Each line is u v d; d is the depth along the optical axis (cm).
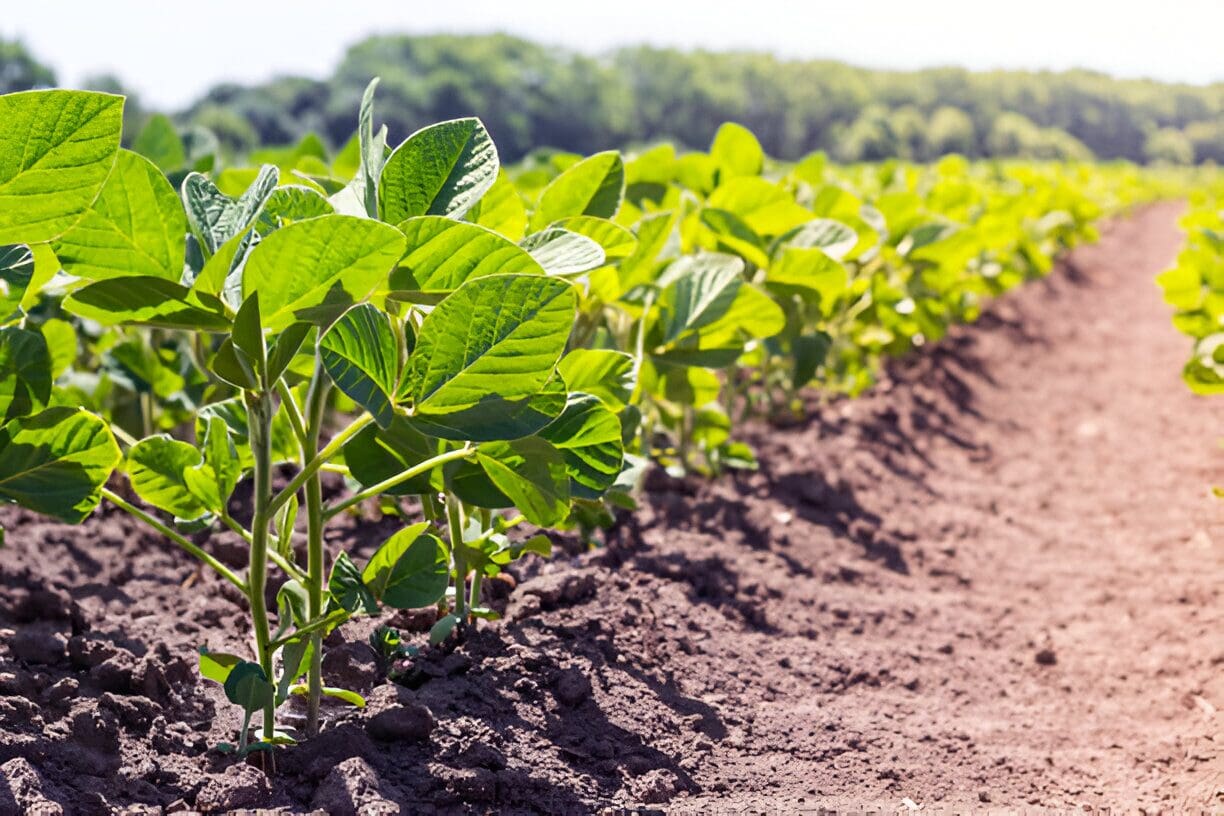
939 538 432
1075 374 775
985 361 770
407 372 162
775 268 363
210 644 262
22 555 303
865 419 571
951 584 389
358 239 147
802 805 223
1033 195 1052
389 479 189
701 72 10681
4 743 184
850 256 434
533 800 204
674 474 391
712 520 392
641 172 412
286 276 151
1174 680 314
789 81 11162
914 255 513
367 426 194
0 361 171
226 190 446
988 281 786
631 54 10925
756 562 367
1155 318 1059
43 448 173
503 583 294
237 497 358
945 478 512
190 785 189
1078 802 243
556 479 179
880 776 246
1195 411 669
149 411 374
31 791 171
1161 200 3747
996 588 389
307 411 188
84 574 300
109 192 161
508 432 164
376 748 207
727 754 243
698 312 290
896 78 12088
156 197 165
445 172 193
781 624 327
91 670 225
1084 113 12350
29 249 173
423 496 249
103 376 348
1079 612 370
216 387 345
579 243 189
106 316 165
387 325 165
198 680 238
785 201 381
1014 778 253
